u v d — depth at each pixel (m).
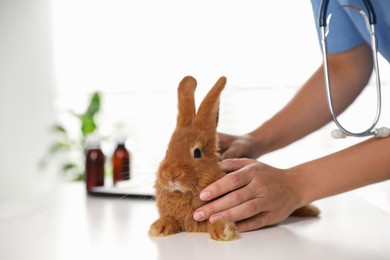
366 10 0.87
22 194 2.90
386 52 0.93
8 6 2.80
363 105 2.70
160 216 0.87
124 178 1.37
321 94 1.07
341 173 0.84
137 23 3.08
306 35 2.80
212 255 0.73
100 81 3.18
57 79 3.24
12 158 2.80
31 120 3.00
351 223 0.89
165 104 3.09
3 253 0.77
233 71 2.93
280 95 2.88
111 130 3.15
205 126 0.84
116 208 1.07
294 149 2.90
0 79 2.71
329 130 2.82
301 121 1.09
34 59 3.03
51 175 3.20
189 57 3.00
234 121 2.93
